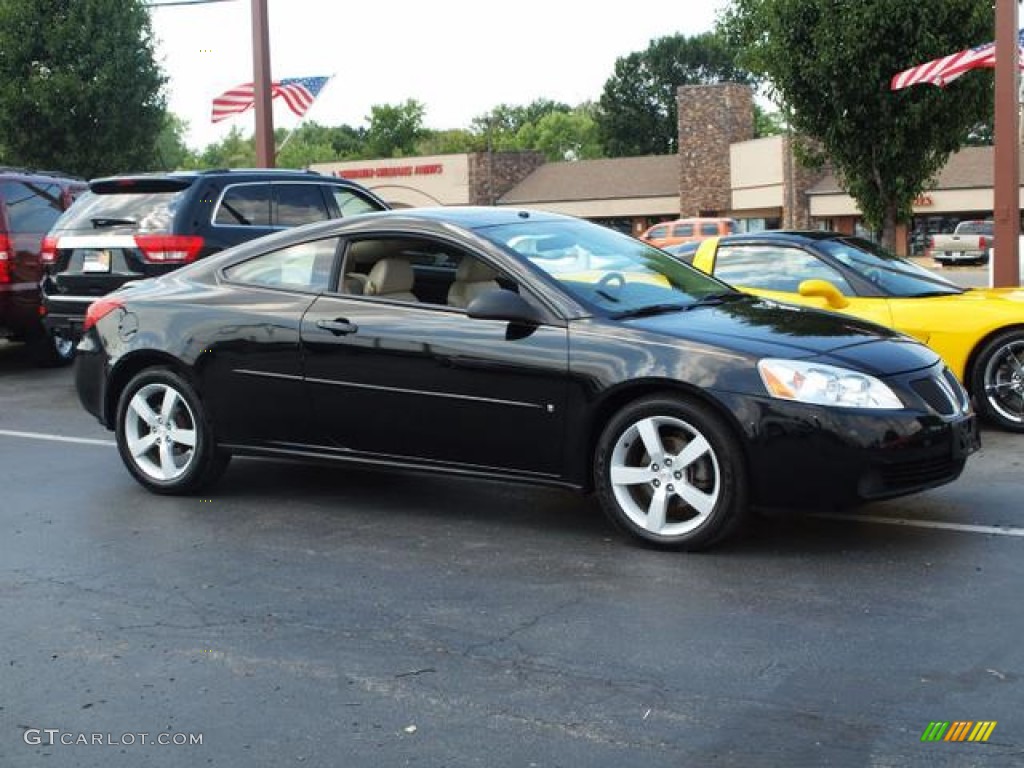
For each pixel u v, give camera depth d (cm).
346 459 622
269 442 646
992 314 810
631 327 549
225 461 676
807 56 1403
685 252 969
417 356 586
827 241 895
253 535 598
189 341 658
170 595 505
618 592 490
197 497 682
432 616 469
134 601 498
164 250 985
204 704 390
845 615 455
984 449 766
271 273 658
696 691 388
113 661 430
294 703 389
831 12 1365
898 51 1359
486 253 590
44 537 603
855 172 1465
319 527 610
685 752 345
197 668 421
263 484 711
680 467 534
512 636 444
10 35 2166
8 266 1202
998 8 1110
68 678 415
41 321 1244
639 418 539
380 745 356
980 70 1362
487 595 493
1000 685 385
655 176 5772
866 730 356
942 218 4806
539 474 568
